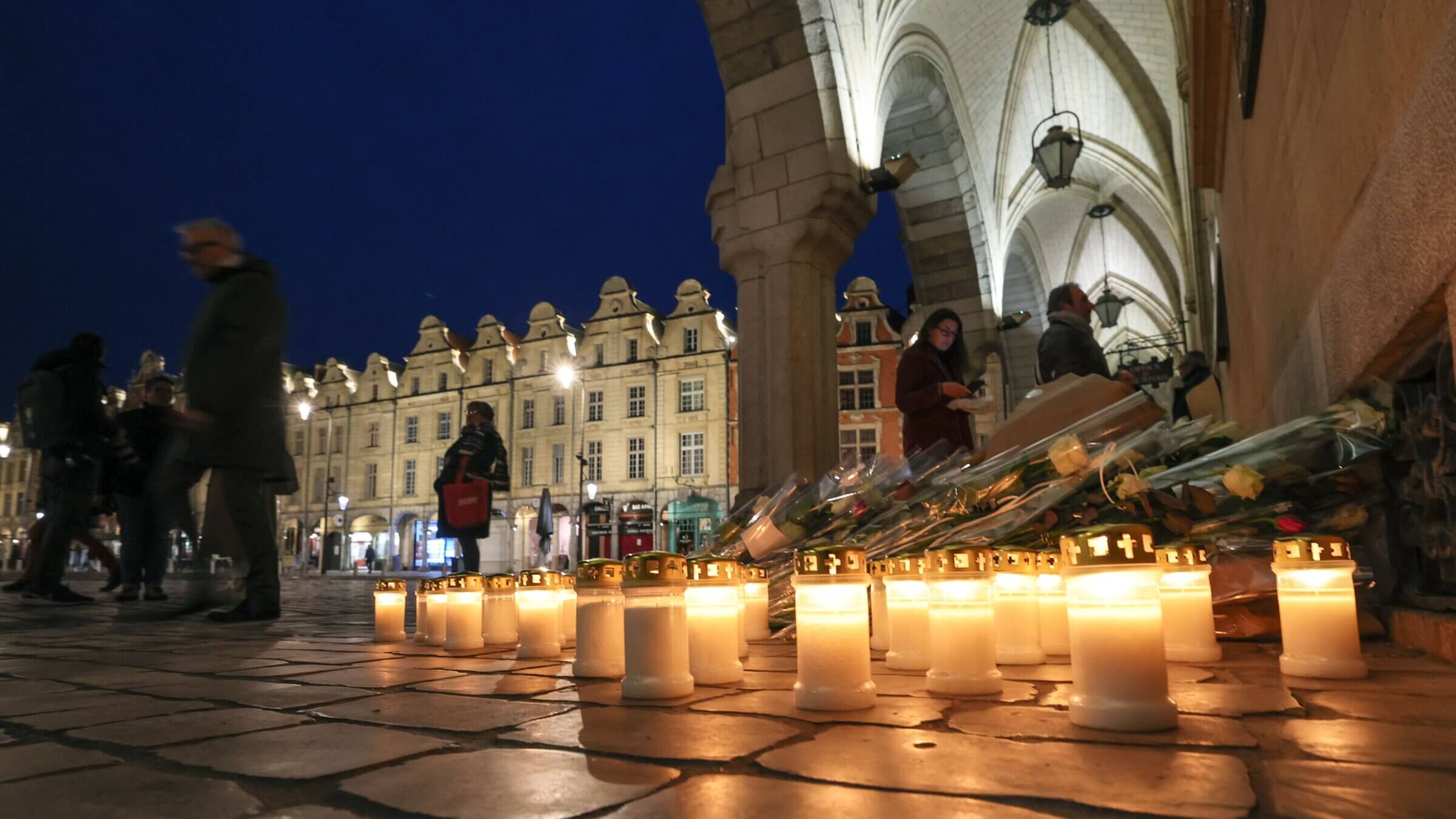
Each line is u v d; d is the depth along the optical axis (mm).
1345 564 2256
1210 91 6625
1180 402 8109
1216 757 1428
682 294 38906
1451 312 1929
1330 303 3291
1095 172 17469
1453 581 2619
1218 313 10812
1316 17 3115
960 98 13219
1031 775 1326
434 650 3553
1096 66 14273
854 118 8453
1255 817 1099
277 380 5070
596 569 2596
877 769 1384
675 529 37281
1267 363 5535
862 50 8789
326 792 1341
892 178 8320
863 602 1994
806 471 7711
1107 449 3479
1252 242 5793
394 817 1194
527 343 42375
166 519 5113
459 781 1376
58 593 7156
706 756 1506
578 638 2619
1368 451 2992
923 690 2209
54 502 7094
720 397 37281
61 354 7027
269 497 5387
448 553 42656
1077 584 1737
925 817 1128
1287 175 4012
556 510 39688
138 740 1774
